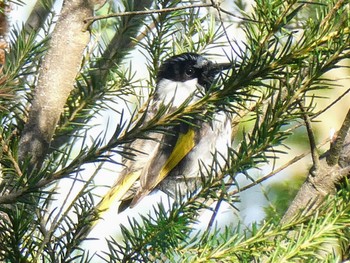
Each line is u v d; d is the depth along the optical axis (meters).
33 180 4.48
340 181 5.99
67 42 5.66
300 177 8.62
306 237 4.66
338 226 4.68
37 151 5.52
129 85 6.92
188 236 4.98
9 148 5.07
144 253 4.95
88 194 5.34
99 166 5.39
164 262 5.19
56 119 5.61
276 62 4.77
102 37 7.16
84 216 5.13
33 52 6.02
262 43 4.89
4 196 4.48
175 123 4.70
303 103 5.36
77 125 6.20
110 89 6.73
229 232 4.90
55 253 5.02
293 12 4.93
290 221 4.88
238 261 4.79
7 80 5.63
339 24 4.82
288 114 4.94
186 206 5.10
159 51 7.11
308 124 5.89
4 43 5.72
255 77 4.80
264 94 6.57
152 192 8.72
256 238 4.82
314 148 5.96
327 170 6.02
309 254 4.62
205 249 4.85
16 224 4.69
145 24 7.01
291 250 4.64
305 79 5.30
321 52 4.82
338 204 4.84
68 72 5.66
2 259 4.86
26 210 5.22
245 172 5.07
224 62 9.00
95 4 5.74
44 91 5.61
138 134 4.60
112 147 4.55
